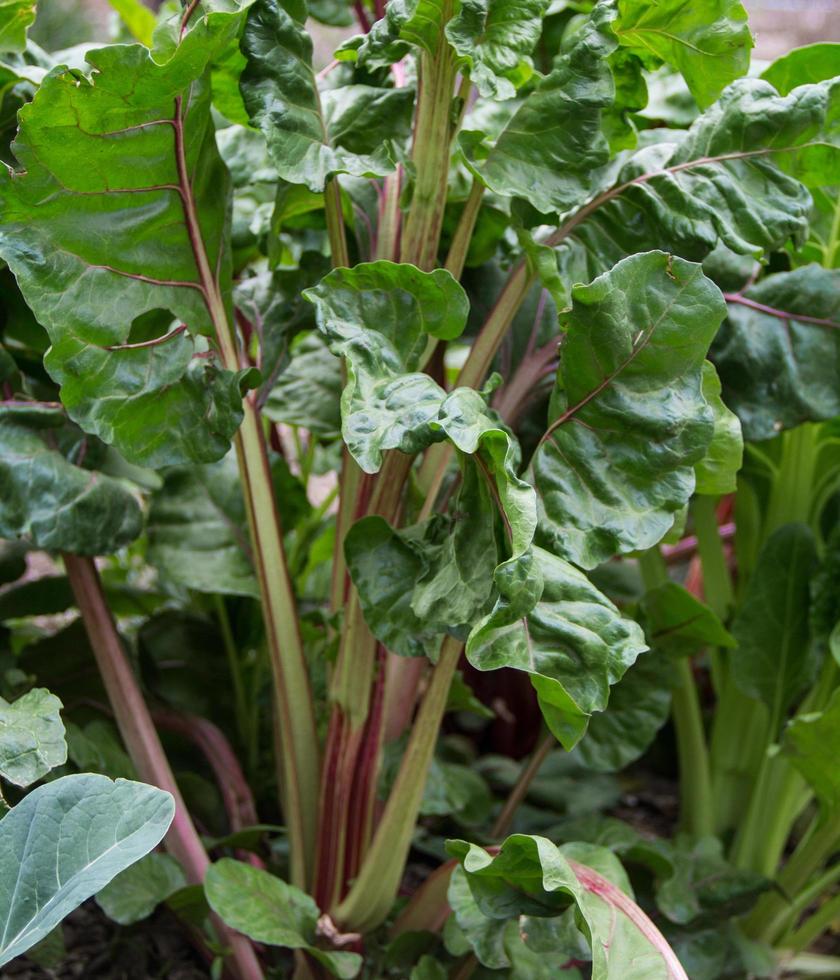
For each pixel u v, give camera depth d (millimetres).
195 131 666
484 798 989
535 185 677
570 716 571
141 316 719
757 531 1075
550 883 560
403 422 569
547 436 650
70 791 550
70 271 655
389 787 852
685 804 1084
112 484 798
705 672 1358
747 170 714
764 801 1012
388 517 717
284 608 793
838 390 812
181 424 707
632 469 627
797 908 993
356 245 889
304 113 692
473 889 638
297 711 807
